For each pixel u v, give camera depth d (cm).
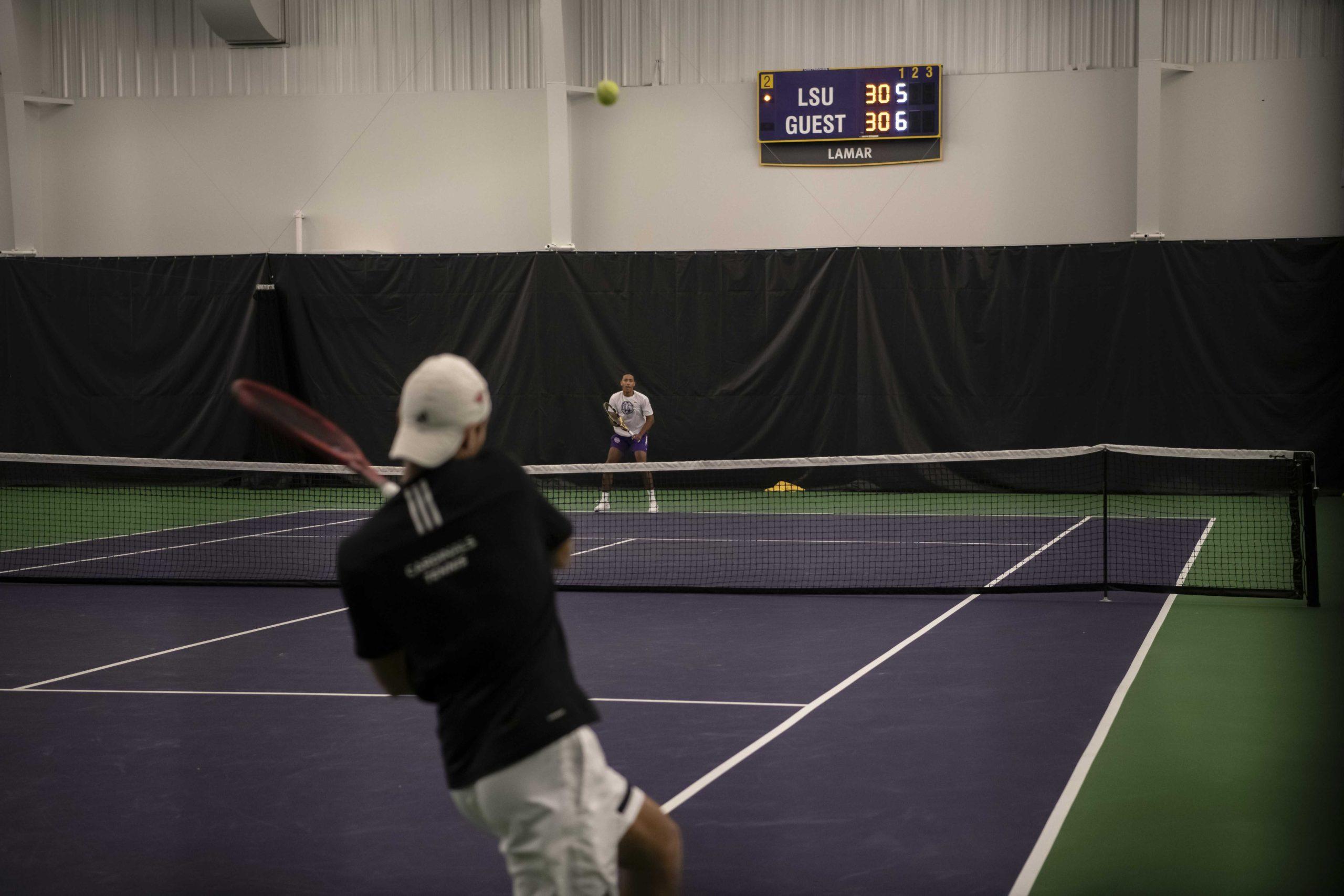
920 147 1439
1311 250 1309
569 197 1479
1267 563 878
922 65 1423
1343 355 1307
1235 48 1383
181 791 395
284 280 1481
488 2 1508
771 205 1472
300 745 447
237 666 577
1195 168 1397
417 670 207
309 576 845
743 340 1416
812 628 658
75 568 880
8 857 338
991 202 1432
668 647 613
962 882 314
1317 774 400
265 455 1477
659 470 823
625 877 236
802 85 1445
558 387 1447
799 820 362
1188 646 600
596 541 1028
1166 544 980
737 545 1002
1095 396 1362
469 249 1525
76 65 1575
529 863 206
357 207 1543
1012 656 582
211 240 1566
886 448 1396
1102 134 1405
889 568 873
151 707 503
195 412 1490
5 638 643
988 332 1377
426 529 203
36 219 1568
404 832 357
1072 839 344
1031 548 969
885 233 1454
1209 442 1344
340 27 1534
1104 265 1355
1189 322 1340
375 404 1473
